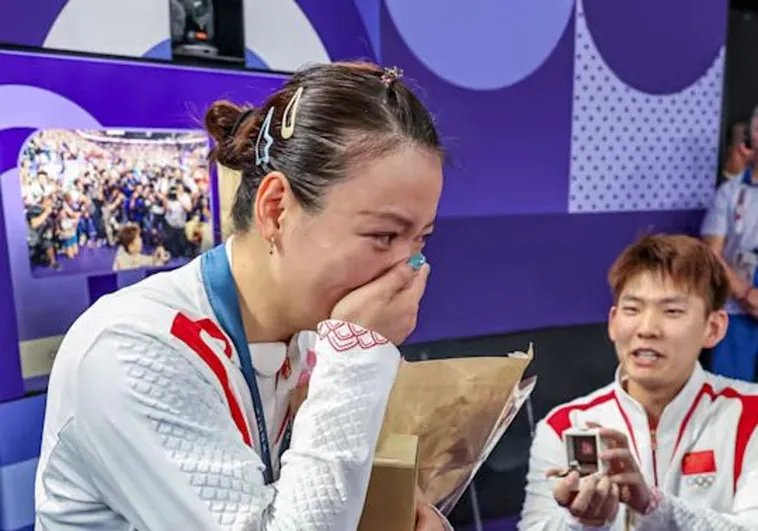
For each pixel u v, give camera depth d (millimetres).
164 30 1581
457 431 778
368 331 649
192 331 663
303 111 648
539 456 1426
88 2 1464
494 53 2076
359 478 617
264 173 674
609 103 2277
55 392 666
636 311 1363
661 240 1396
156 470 604
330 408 625
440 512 764
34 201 1426
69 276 1492
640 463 1380
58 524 692
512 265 2197
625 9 2246
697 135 2455
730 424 1380
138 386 617
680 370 1352
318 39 1844
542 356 2240
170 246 1641
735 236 2457
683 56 2373
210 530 585
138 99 1550
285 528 584
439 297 2094
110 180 1530
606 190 2322
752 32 2633
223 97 1682
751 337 2504
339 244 637
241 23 1700
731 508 1346
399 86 676
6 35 1368
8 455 1428
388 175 619
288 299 687
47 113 1427
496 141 2125
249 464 630
